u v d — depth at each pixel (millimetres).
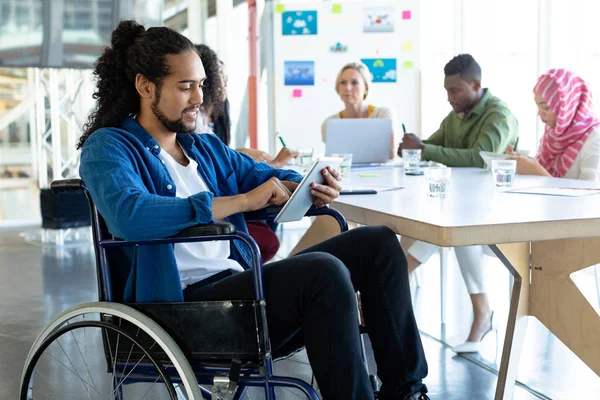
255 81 7633
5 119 8203
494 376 2803
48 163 7188
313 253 1715
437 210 1913
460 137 3955
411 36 6199
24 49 6773
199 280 1857
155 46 1805
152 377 1739
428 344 3230
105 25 6984
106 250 1738
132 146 1778
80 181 1726
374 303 1839
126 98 1856
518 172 2984
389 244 1840
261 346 1622
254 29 7562
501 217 1759
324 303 1626
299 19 6199
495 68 5984
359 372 1636
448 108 6879
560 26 4898
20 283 4688
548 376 2797
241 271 1859
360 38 6199
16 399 2643
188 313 1672
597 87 4730
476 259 3098
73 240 6344
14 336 3496
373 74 6227
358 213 2047
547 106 3332
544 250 2199
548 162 3432
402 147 3811
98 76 1874
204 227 1589
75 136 7109
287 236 6238
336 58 6223
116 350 1746
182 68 1808
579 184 2510
